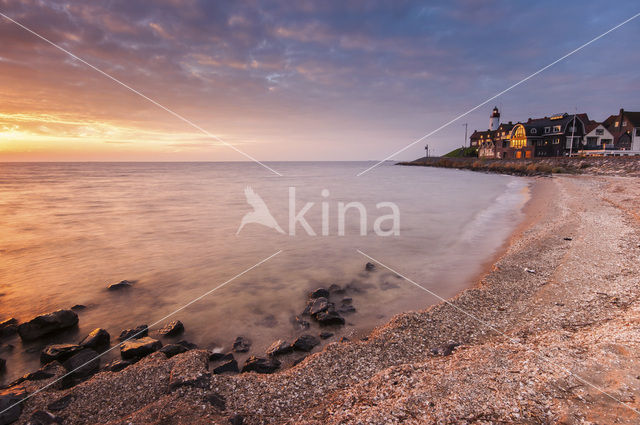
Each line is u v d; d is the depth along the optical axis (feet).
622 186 93.97
